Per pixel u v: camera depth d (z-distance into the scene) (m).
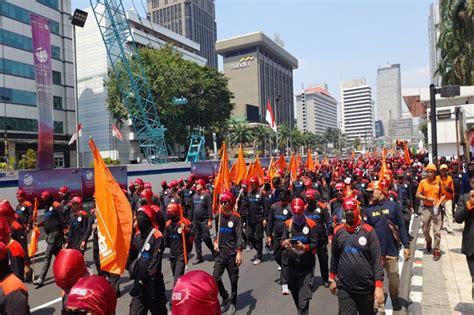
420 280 7.62
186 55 84.38
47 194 8.87
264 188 10.83
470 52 27.83
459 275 7.86
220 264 6.54
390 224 6.18
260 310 6.57
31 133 48.94
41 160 21.94
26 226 10.64
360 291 4.51
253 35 145.50
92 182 16.48
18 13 47.72
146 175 23.66
